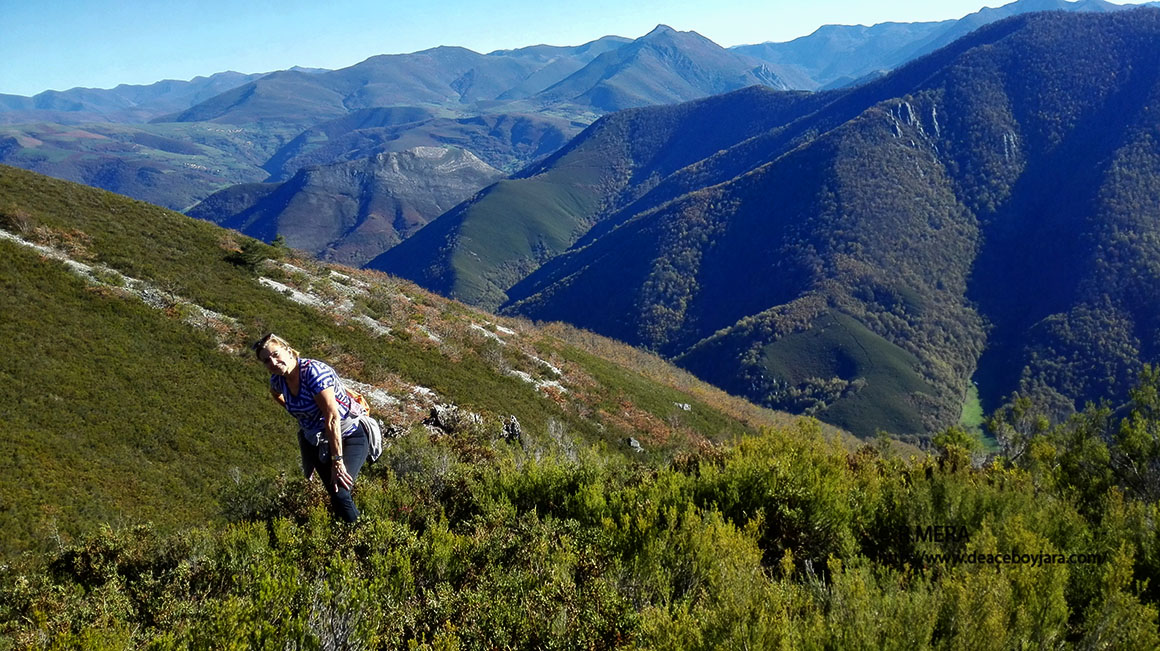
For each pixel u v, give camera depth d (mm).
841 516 4875
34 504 22938
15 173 48719
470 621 3465
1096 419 10922
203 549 5906
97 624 3832
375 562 3889
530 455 8289
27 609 5293
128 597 4652
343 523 4609
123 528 6980
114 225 47000
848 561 4078
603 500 5332
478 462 9000
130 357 34656
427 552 4352
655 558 4023
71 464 26156
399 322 49500
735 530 4395
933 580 3984
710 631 2932
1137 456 7422
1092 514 5719
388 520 4781
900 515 4875
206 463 29516
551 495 5988
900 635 2902
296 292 48656
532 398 45594
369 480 7012
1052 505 5004
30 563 8914
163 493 26453
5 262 37219
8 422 27344
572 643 3318
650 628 3090
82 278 38844
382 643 3221
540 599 3611
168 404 32531
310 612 3133
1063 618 3268
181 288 42344
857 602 3107
